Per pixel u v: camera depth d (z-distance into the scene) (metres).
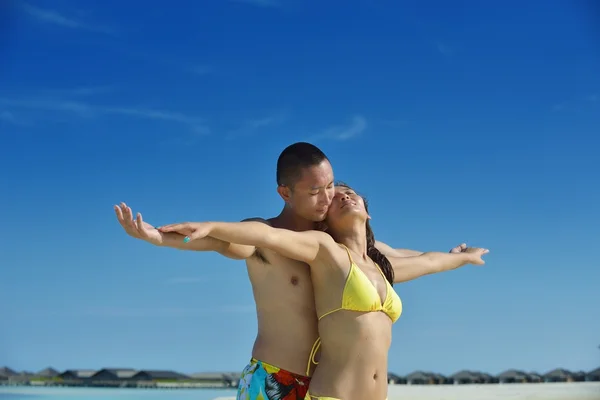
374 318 5.44
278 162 5.77
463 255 6.94
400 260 6.52
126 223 4.37
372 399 5.34
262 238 4.95
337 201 5.82
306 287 5.54
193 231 4.59
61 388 46.31
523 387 35.25
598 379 42.31
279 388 5.38
